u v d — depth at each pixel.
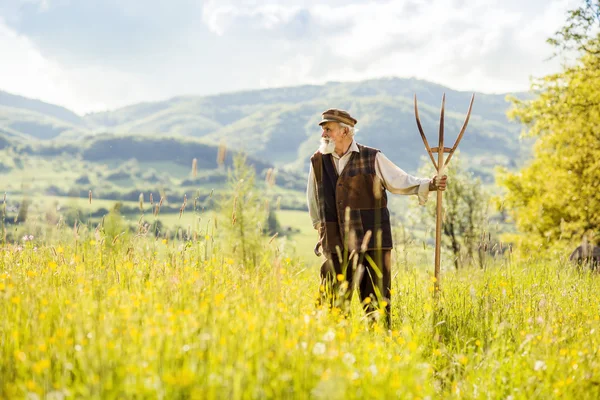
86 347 3.03
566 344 4.40
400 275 6.15
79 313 3.41
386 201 5.42
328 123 5.34
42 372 2.89
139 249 5.41
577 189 23.53
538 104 23.47
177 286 4.10
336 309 4.38
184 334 3.11
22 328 3.32
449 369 4.11
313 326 3.63
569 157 23.94
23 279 4.32
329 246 5.37
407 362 3.58
